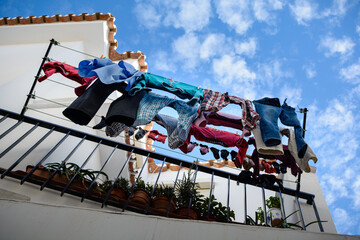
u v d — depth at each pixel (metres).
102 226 2.32
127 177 5.66
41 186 2.83
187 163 3.82
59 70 3.53
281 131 3.67
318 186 4.45
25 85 4.79
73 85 5.38
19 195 2.55
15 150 4.15
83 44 5.81
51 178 2.92
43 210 2.33
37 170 3.02
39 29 5.91
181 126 3.23
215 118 3.62
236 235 2.35
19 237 2.19
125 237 2.29
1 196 2.51
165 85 3.42
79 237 2.25
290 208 4.27
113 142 3.66
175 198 3.52
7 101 4.50
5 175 2.85
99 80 3.33
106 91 3.31
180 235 2.33
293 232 2.37
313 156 3.45
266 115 3.48
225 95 3.50
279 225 3.33
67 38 5.86
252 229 2.38
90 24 5.81
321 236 2.34
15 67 5.40
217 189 6.36
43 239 2.20
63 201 2.86
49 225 2.27
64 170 3.04
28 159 4.22
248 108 3.44
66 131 3.58
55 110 4.89
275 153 3.34
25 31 5.95
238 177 3.70
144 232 2.33
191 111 3.38
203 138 3.77
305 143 3.39
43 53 5.58
